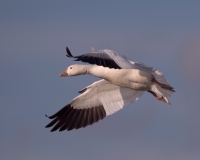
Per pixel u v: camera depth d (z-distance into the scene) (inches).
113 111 657.6
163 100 622.5
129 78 611.8
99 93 663.8
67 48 533.3
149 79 606.9
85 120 665.0
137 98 654.5
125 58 547.5
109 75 622.5
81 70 666.2
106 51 544.7
